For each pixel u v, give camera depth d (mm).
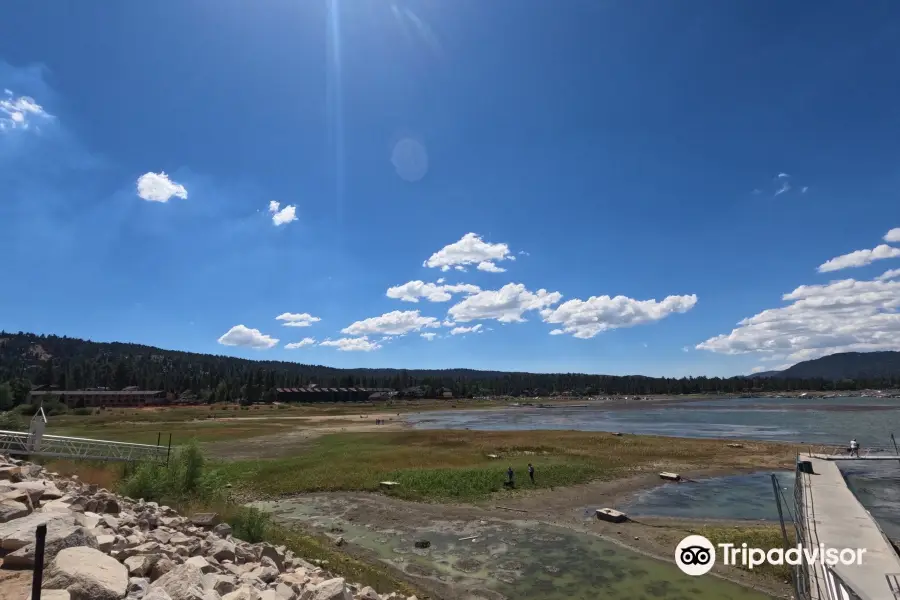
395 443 68125
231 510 21703
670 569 20625
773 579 19266
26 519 8484
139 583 7180
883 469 45688
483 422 132375
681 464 49500
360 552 22906
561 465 46719
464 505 32469
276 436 81312
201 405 191500
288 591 9672
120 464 30609
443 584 19125
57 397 146500
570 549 23375
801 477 29672
